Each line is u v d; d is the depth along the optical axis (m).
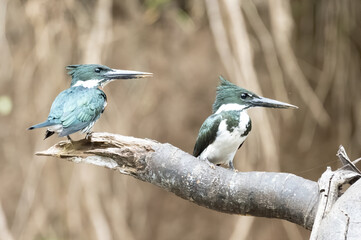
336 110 13.16
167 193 13.95
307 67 13.09
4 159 12.89
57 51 12.08
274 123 11.58
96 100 7.13
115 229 12.12
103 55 12.02
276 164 10.54
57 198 11.98
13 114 12.63
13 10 12.75
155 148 5.82
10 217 12.95
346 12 12.45
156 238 13.68
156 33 13.65
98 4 12.04
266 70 12.62
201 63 13.70
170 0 13.52
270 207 5.41
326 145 13.37
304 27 12.98
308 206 5.21
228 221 13.98
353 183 5.30
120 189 12.30
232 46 10.65
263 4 12.28
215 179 5.57
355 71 12.69
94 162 6.11
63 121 6.75
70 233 11.74
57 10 12.09
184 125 13.68
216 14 10.82
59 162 12.07
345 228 4.66
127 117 12.88
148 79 13.43
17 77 12.53
